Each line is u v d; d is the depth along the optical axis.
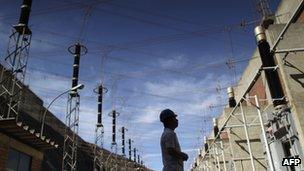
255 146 25.30
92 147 64.56
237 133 25.92
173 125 6.33
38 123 45.97
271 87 18.05
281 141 20.53
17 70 22.83
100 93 54.84
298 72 16.77
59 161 46.12
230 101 35.75
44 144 20.12
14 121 15.89
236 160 25.16
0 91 23.81
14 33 24.16
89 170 56.50
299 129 15.63
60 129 54.12
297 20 23.38
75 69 42.59
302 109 15.94
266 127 22.77
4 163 16.64
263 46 18.36
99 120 54.00
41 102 49.03
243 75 32.91
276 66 17.59
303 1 14.43
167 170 5.70
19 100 22.08
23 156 19.17
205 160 41.50
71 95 41.88
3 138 16.86
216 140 29.55
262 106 25.69
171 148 5.79
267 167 22.48
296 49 15.88
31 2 25.81
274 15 28.98
